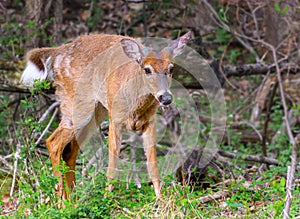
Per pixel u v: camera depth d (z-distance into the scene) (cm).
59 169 972
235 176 1188
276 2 1420
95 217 901
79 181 1065
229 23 1648
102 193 934
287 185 880
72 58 1116
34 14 1491
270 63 1596
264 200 1009
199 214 894
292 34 1656
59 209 927
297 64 1582
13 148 1276
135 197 998
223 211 959
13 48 1478
